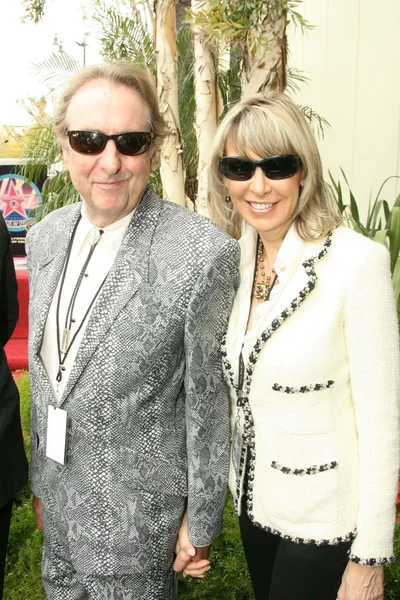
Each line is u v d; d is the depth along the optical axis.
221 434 1.30
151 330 1.19
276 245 1.32
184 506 1.35
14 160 5.03
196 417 1.26
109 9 4.65
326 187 1.28
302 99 5.96
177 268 1.19
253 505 1.31
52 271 1.36
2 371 1.62
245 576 2.15
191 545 1.34
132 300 1.20
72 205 1.49
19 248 5.14
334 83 5.27
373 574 1.19
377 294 1.13
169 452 1.29
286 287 1.21
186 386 1.26
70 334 1.29
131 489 1.27
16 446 1.65
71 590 1.43
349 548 1.24
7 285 1.77
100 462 1.26
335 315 1.15
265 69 2.50
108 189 1.22
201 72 2.84
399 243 2.25
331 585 1.28
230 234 1.48
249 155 1.24
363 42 4.75
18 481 1.65
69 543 1.33
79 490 1.29
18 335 4.31
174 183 3.04
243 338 1.27
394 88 4.37
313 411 1.19
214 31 2.41
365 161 4.83
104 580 1.31
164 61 2.88
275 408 1.22
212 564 2.22
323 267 1.19
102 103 1.18
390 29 4.37
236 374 1.27
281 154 1.21
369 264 1.14
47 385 1.31
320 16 5.47
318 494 1.21
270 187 1.23
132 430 1.25
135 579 1.32
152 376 1.23
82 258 1.32
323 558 1.25
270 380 1.21
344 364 1.19
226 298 1.25
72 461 1.28
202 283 1.18
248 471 1.34
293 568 1.28
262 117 1.21
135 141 1.21
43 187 4.90
